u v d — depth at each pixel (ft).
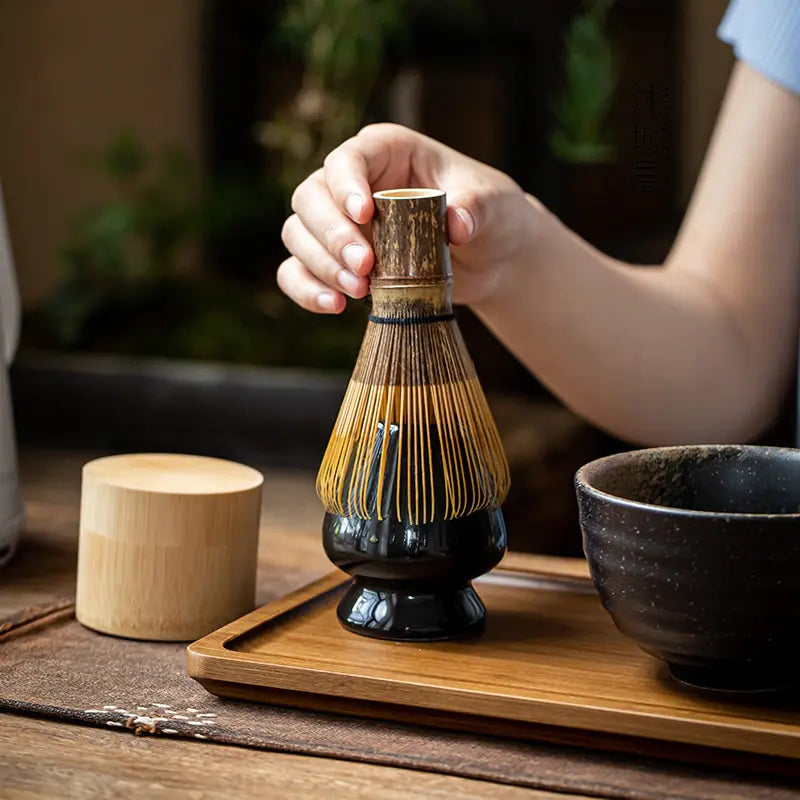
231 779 2.33
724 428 3.46
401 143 2.81
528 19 7.45
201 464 2.86
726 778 2.32
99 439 5.60
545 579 2.85
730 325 3.43
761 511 2.54
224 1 7.64
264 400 5.29
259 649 2.54
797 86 3.40
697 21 7.39
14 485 2.99
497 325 3.23
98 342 6.07
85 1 7.48
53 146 7.48
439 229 2.57
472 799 2.29
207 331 6.05
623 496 2.51
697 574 2.33
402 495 2.57
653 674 2.48
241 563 2.73
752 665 2.37
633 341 3.29
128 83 7.68
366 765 2.36
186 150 7.85
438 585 2.60
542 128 7.55
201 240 7.59
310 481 5.09
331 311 2.73
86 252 6.76
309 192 2.71
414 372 2.57
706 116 7.47
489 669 2.50
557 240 3.12
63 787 2.31
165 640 2.70
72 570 2.99
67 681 2.56
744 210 3.46
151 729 2.43
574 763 2.35
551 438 5.58
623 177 7.52
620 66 7.23
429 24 7.47
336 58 6.00
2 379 2.97
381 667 2.49
